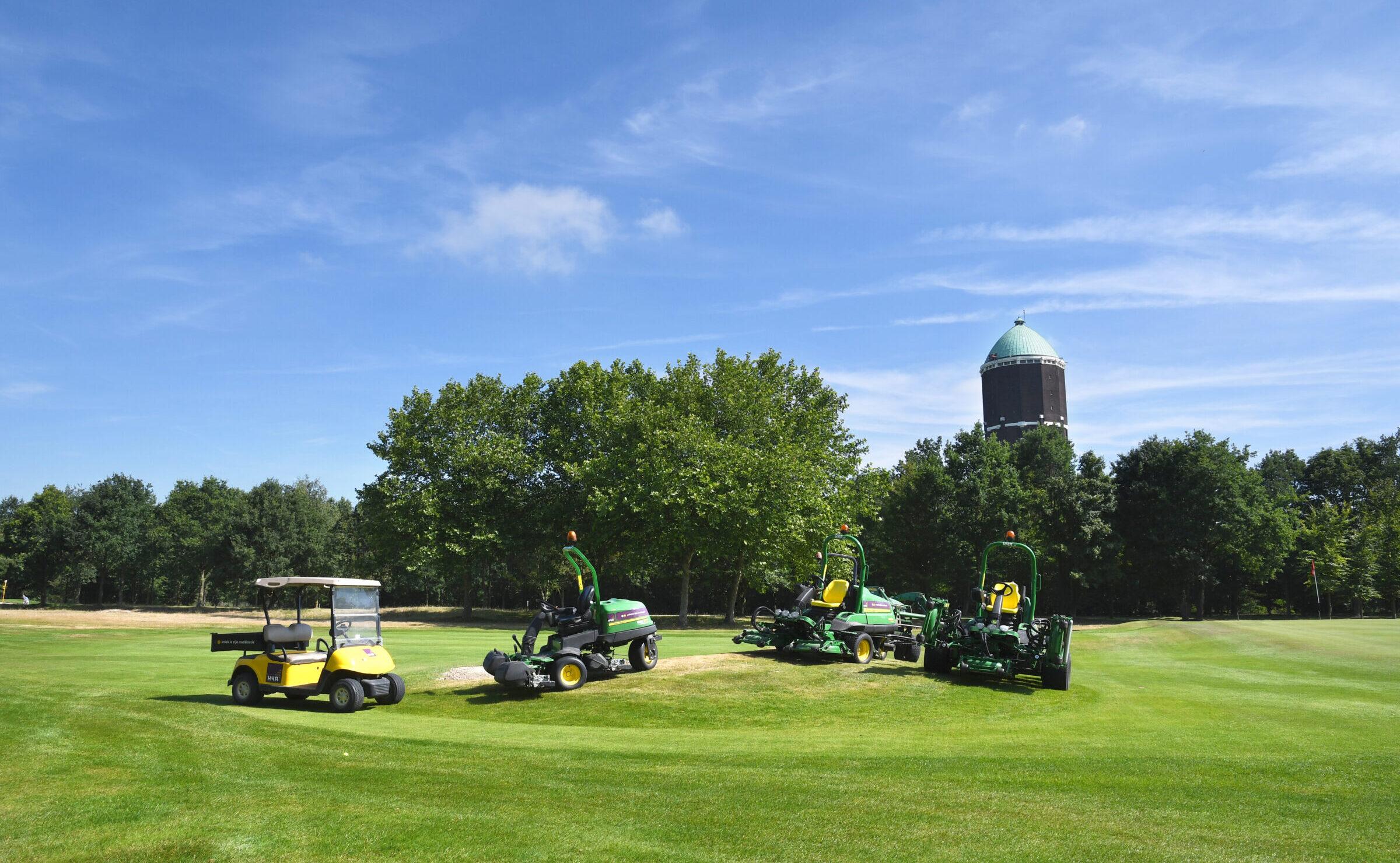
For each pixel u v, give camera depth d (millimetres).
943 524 59375
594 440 55406
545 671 16359
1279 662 24688
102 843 6633
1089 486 62344
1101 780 9148
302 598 16359
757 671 18078
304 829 7008
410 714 14883
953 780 9078
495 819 7375
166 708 13844
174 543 75562
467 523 56031
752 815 7578
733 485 47812
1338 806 8070
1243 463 69062
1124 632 38469
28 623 41781
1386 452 90312
